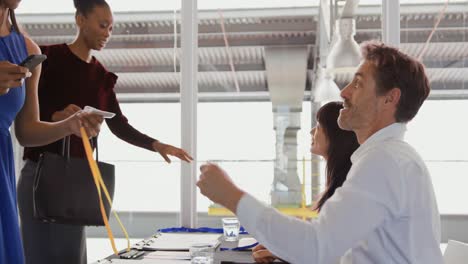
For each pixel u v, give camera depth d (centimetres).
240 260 180
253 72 369
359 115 139
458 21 332
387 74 134
